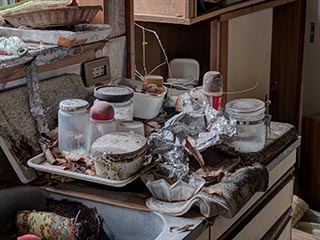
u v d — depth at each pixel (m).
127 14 1.94
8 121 1.46
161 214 1.30
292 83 3.36
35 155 1.49
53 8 1.58
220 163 1.51
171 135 1.48
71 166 1.42
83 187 1.46
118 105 1.59
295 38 3.29
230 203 1.31
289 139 1.78
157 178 1.39
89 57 1.78
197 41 2.64
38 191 1.47
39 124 1.53
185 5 2.20
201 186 1.36
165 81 2.55
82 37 1.61
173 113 1.78
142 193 1.42
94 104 1.52
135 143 1.40
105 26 1.72
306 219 3.05
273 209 1.73
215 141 1.52
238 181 1.40
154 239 1.32
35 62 1.52
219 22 2.41
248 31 2.66
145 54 2.54
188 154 1.47
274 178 1.69
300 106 3.39
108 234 1.41
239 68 2.63
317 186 3.34
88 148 1.50
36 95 1.53
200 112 1.65
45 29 1.61
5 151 1.44
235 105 1.66
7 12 1.60
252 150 1.61
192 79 2.51
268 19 2.85
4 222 1.45
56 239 1.35
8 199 1.45
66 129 1.49
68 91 1.66
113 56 1.91
